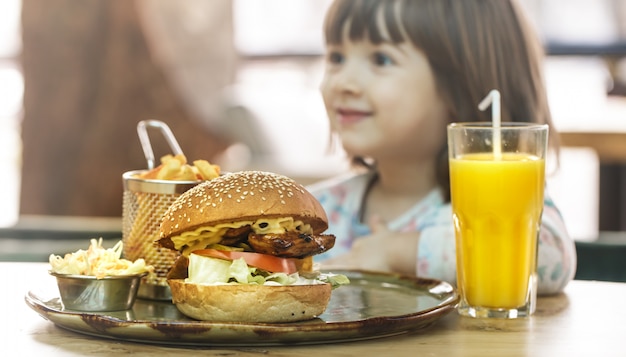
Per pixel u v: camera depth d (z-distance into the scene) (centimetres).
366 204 227
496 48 212
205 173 147
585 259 225
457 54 208
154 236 145
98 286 134
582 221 524
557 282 161
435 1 208
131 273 136
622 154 371
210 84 494
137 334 120
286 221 129
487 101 143
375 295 150
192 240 129
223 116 495
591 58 496
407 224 215
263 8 536
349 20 211
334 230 223
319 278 134
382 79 209
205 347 121
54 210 496
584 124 416
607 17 495
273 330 118
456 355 118
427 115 211
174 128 492
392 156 215
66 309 135
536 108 219
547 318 142
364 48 211
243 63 537
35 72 495
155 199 145
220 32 494
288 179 133
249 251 131
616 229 444
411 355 118
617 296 161
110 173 495
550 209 182
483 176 138
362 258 199
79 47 491
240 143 495
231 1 497
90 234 247
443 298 145
